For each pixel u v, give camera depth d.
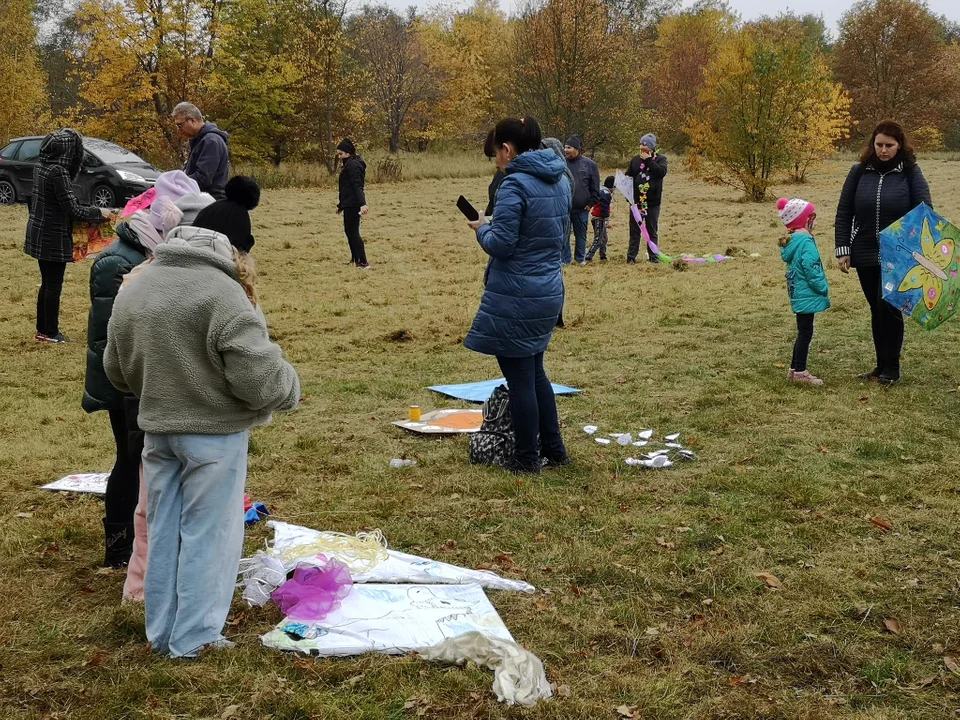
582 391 7.38
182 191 3.95
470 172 32.34
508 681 3.19
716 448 5.95
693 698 3.22
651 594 3.98
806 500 4.98
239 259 3.38
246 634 3.58
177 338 3.22
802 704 3.17
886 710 3.14
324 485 5.34
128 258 3.90
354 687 3.22
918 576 4.11
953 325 9.40
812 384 7.37
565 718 3.07
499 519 4.81
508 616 3.78
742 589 4.01
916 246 6.76
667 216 20.97
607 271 13.45
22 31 33.50
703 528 4.66
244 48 33.94
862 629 3.67
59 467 5.79
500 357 5.38
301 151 35.19
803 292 7.24
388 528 4.71
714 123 26.91
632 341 9.13
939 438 6.02
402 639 3.51
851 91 49.78
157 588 3.41
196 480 3.35
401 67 43.03
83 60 30.95
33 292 11.84
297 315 10.66
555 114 37.44
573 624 3.71
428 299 11.55
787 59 24.94
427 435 6.27
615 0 55.50
